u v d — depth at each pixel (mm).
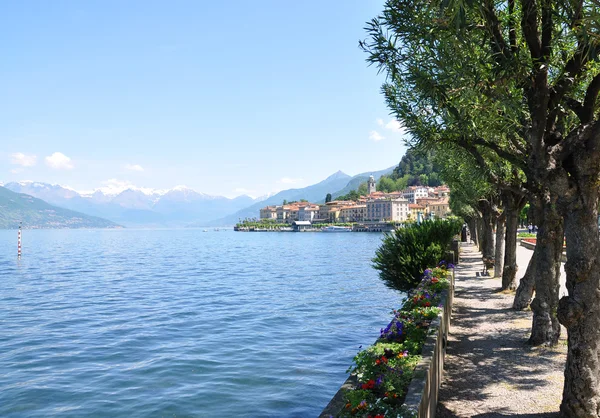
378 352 6902
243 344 19172
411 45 7730
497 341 12094
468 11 6484
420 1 6922
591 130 6715
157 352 18188
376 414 4785
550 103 7957
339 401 5469
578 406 6773
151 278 49750
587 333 6758
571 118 10742
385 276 19906
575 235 6840
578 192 6805
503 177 15484
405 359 6379
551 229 11398
